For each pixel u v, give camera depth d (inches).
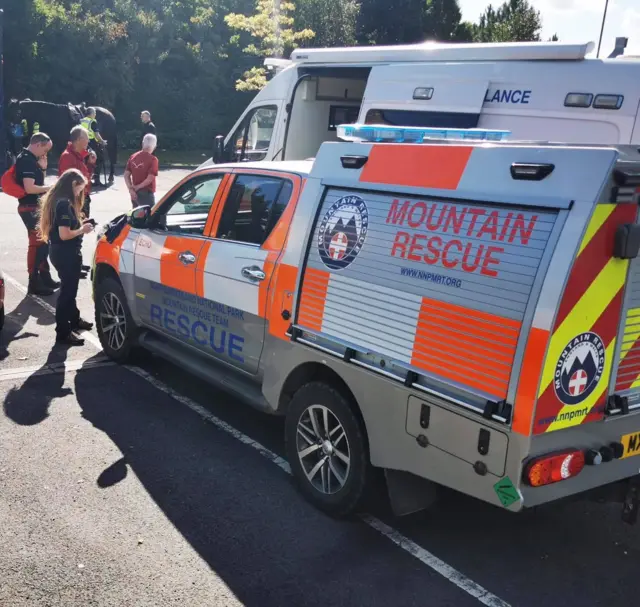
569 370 114.1
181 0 1363.2
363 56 319.0
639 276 119.4
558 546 151.9
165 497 163.8
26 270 389.7
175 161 1200.8
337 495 154.1
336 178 154.6
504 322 116.0
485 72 269.3
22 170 325.7
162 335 223.3
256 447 192.1
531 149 118.3
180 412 213.3
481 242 121.9
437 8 1769.2
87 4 1256.2
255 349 178.1
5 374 238.5
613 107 237.9
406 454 135.0
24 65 1163.9
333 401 151.9
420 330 130.8
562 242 110.7
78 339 271.9
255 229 182.1
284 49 1189.1
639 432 128.2
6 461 177.3
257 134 394.3
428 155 135.1
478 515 163.0
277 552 144.4
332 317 150.7
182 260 204.5
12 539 144.4
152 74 1316.4
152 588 131.2
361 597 131.4
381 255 139.9
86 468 175.8
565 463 117.0
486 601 131.8
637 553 150.6
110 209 608.7
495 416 116.6
